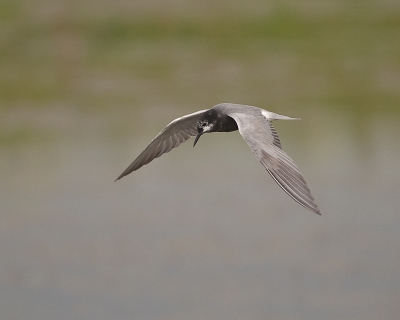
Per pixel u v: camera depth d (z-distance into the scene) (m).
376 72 25.50
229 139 21.16
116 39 28.14
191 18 29.61
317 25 29.05
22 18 29.61
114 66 26.23
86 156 19.27
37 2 31.12
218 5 30.89
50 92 24.20
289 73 25.64
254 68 26.09
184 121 10.44
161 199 16.67
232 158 19.59
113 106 23.16
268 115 9.34
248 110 9.41
